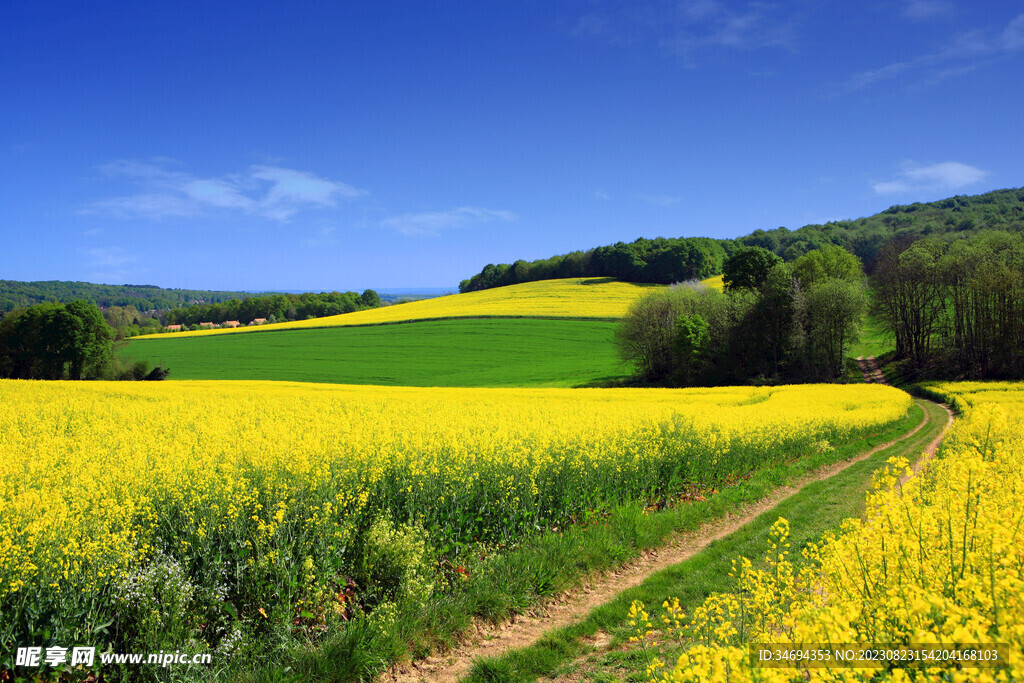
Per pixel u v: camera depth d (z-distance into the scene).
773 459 15.45
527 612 6.41
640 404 25.53
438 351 71.75
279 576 5.70
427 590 6.23
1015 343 43.53
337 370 63.16
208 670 4.81
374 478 8.21
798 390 36.94
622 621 6.10
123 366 63.47
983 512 3.21
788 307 54.22
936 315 51.31
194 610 5.29
